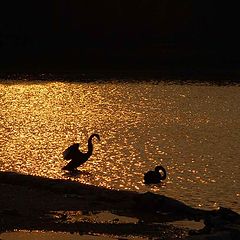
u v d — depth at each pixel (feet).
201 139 105.70
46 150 97.09
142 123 122.52
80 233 51.31
